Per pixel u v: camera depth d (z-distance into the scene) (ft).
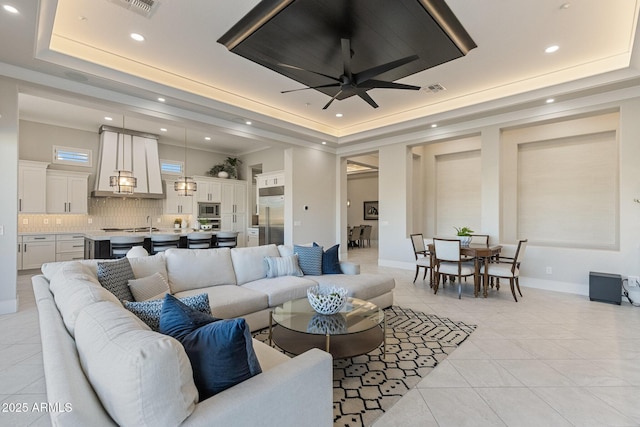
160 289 8.68
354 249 34.81
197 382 3.73
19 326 10.55
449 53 11.65
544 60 13.23
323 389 4.51
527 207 20.66
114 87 13.38
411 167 22.44
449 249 14.80
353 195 41.73
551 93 14.48
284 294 10.61
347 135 23.35
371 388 7.08
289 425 4.02
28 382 7.22
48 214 21.40
